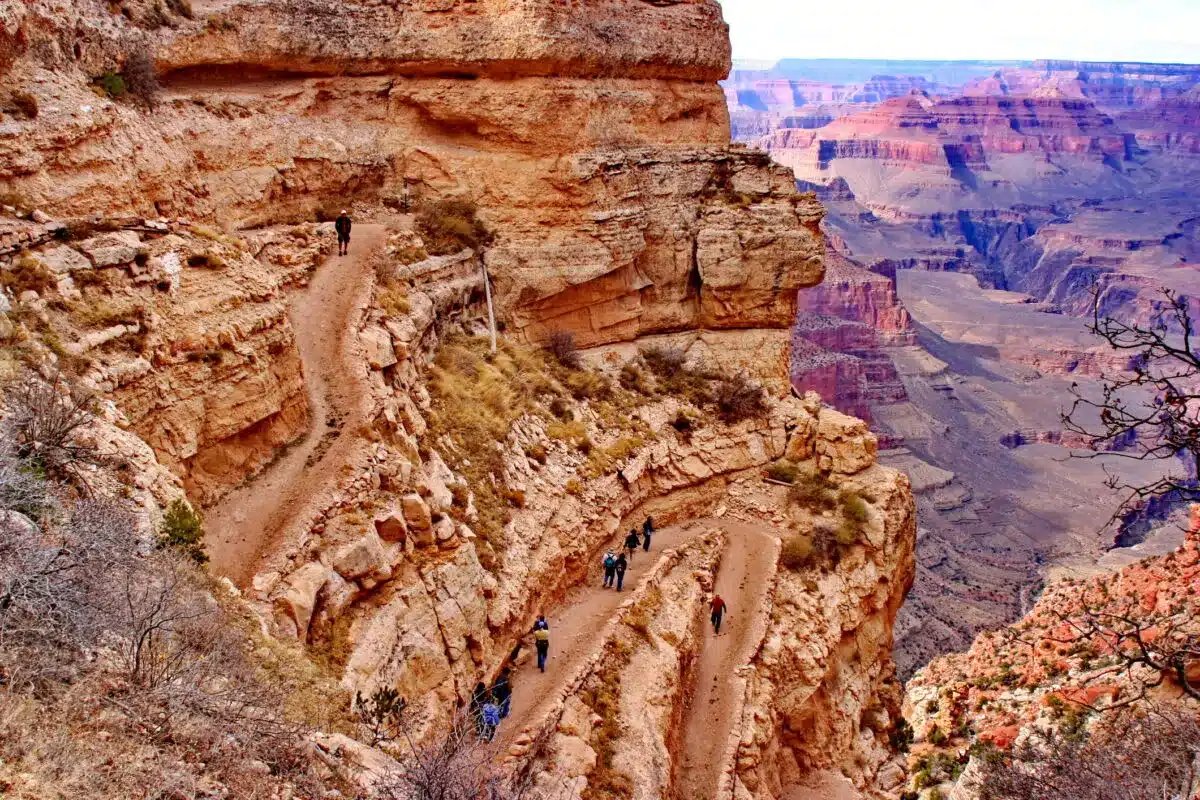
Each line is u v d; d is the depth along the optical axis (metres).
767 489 38.19
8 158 19.23
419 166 37.03
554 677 23.72
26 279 16.97
